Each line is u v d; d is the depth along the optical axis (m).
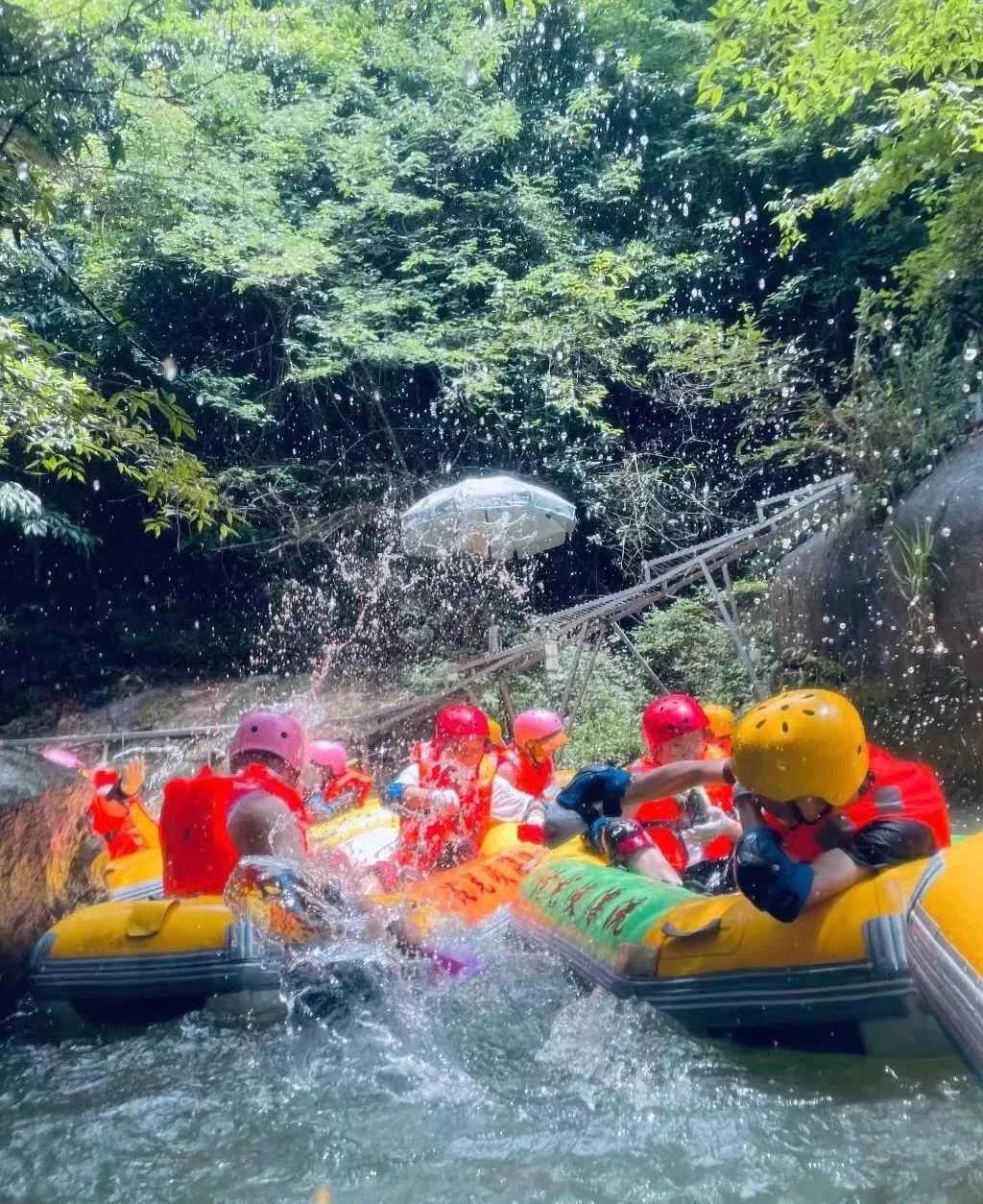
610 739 11.01
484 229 17.75
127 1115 3.20
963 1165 2.56
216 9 16.70
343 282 17.30
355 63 18.44
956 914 2.82
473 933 4.48
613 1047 3.40
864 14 9.92
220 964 4.06
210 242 16.05
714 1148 2.75
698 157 18.09
